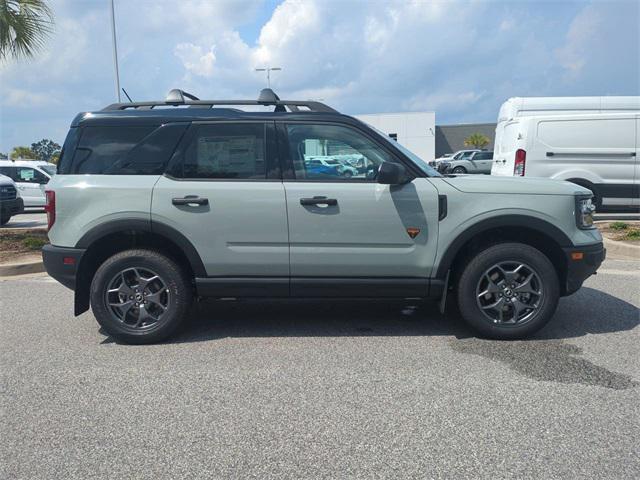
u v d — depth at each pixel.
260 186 4.74
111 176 4.82
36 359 4.58
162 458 3.04
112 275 4.79
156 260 4.77
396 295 4.86
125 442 3.21
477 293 4.79
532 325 4.79
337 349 4.71
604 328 5.18
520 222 4.68
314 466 2.94
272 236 4.74
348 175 4.82
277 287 4.83
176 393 3.86
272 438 3.22
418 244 4.73
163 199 4.72
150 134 4.87
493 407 3.57
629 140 11.69
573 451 3.04
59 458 3.05
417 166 4.83
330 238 4.73
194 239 4.75
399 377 4.08
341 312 5.83
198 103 5.18
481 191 4.72
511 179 4.92
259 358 4.52
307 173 4.80
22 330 5.39
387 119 52.41
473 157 33.62
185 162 4.82
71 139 4.95
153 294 4.85
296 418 3.46
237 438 3.23
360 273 4.80
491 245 4.80
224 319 5.63
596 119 11.73
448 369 4.22
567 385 3.90
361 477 2.83
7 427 3.41
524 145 11.98
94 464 2.99
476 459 2.98
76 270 4.78
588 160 11.80
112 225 4.73
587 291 6.57
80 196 4.77
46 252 4.86
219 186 4.73
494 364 4.31
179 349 4.77
